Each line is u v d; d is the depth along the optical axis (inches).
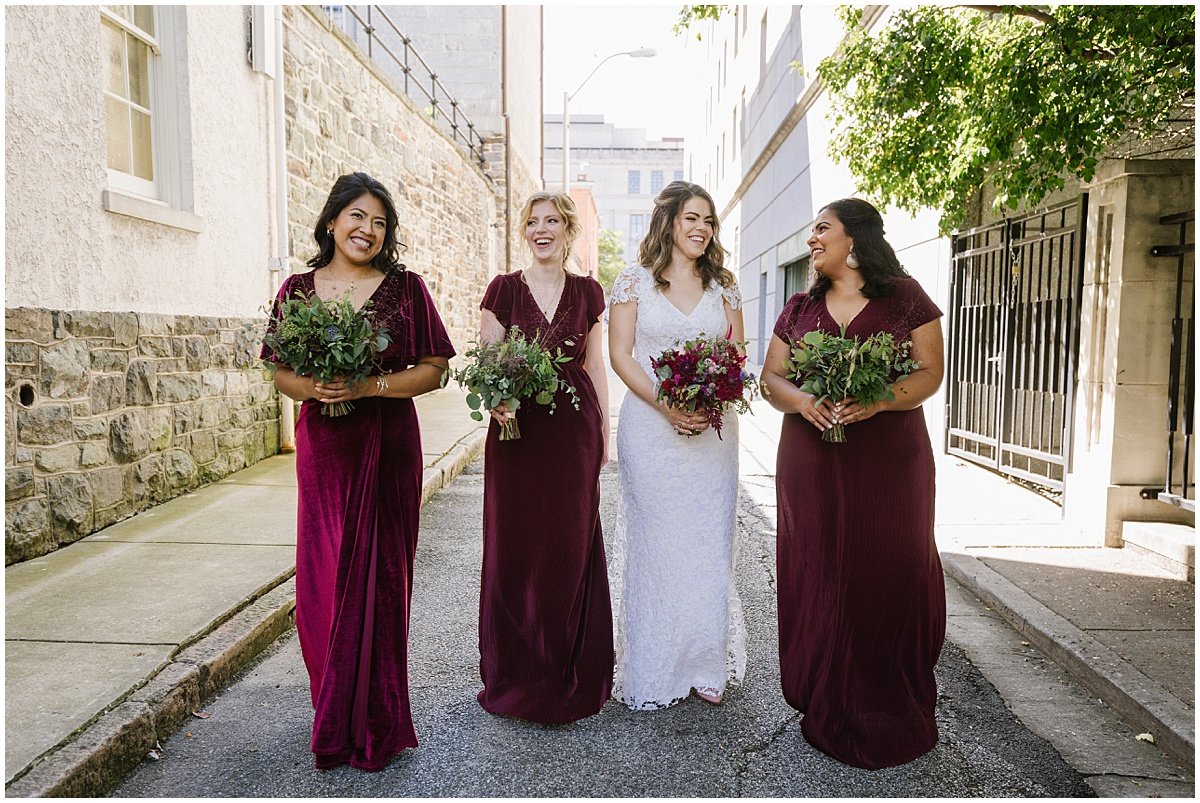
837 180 443.2
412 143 484.1
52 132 177.8
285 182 295.7
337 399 107.4
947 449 314.0
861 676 112.1
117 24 212.4
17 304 167.8
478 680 133.9
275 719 118.6
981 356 289.0
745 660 133.9
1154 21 141.3
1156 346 190.5
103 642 128.3
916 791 102.0
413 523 115.6
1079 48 150.7
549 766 107.4
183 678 118.0
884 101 193.3
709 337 124.5
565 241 128.3
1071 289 229.0
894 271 114.9
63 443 181.0
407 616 114.0
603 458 131.2
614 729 117.8
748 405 122.6
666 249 124.2
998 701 126.5
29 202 171.0
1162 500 184.1
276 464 279.9
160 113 232.8
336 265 116.3
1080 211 221.8
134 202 205.2
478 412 116.5
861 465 113.6
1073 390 218.1
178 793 100.0
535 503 121.6
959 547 195.0
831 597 114.0
